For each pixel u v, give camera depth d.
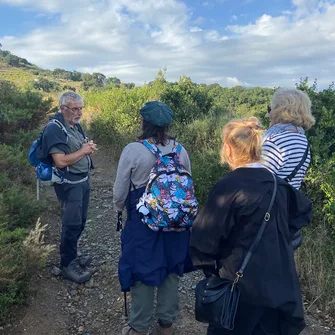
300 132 2.67
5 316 2.92
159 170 2.47
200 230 2.00
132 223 2.59
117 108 9.92
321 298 3.45
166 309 2.75
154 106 2.57
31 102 8.38
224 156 2.12
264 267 1.88
